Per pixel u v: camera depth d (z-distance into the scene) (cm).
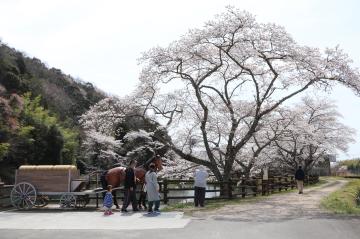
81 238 933
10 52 5906
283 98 2302
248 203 1716
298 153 4325
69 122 5650
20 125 3853
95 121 2528
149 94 2520
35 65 6969
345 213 1348
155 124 2562
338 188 3062
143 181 1553
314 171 7350
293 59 2253
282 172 4606
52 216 1306
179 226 1091
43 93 5891
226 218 1241
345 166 8262
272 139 2598
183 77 2391
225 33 2170
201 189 1609
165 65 2345
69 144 4538
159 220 1205
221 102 2652
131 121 2917
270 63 2297
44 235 974
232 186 2030
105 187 1560
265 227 1065
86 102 6994
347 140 5041
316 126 4672
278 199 1931
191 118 2667
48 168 1503
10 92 4862
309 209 1477
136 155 2917
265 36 2164
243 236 941
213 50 2377
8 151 3528
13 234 990
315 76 2267
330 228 1039
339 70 2217
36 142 4056
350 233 970
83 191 1520
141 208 1556
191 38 2214
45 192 1493
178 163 2639
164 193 1777
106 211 1346
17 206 1495
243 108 2623
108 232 1009
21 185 1498
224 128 2697
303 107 4544
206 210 1459
